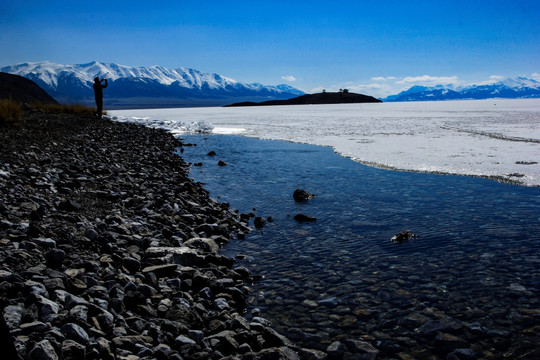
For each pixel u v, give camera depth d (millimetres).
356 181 12633
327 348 4227
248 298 5375
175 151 21219
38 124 19344
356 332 4520
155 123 40062
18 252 5039
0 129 15336
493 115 48000
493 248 6895
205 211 9156
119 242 6340
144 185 11062
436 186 11578
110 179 11031
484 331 4477
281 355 3889
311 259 6703
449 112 60562
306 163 16422
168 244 6781
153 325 4156
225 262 6449
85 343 3561
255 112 78125
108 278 5055
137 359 3521
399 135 25812
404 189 11367
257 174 14328
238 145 23750
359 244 7328
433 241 7332
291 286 5719
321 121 44469
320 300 5285
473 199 10055
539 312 4832
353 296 5371
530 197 10062
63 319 3818
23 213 6645
